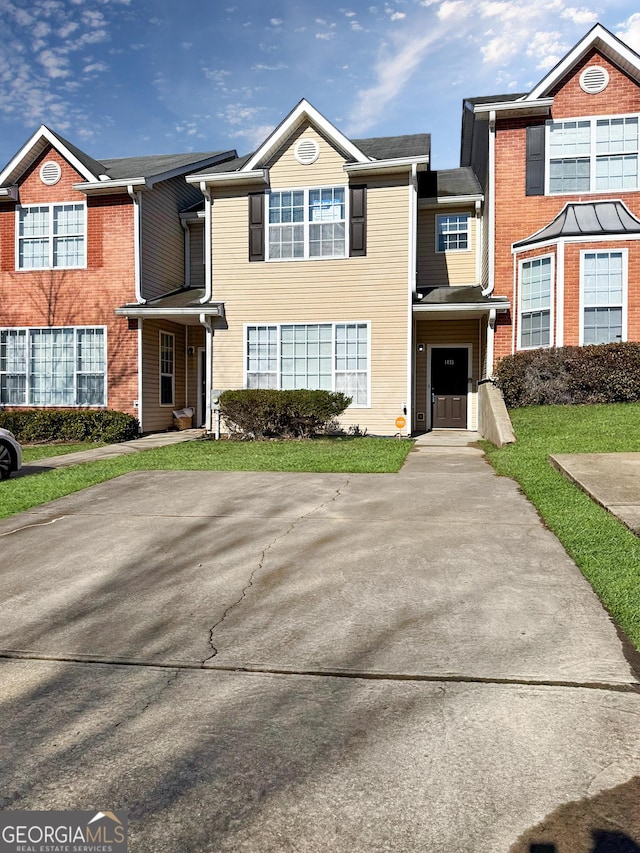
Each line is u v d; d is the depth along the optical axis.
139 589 4.62
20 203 16.20
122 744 2.66
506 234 14.55
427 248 16.64
